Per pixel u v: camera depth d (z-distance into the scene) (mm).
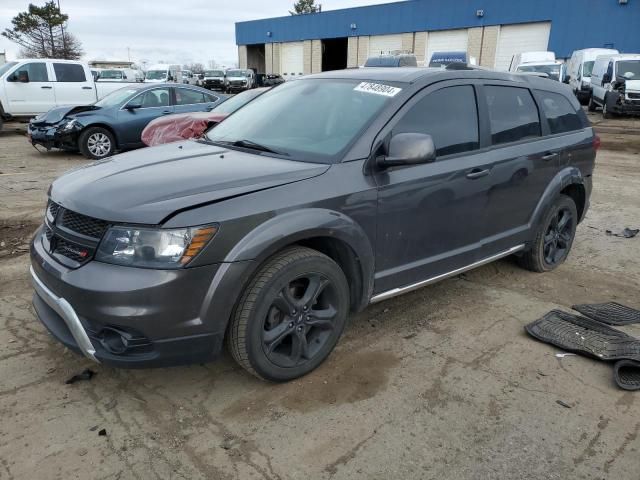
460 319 3846
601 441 2586
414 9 35188
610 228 6434
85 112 10797
